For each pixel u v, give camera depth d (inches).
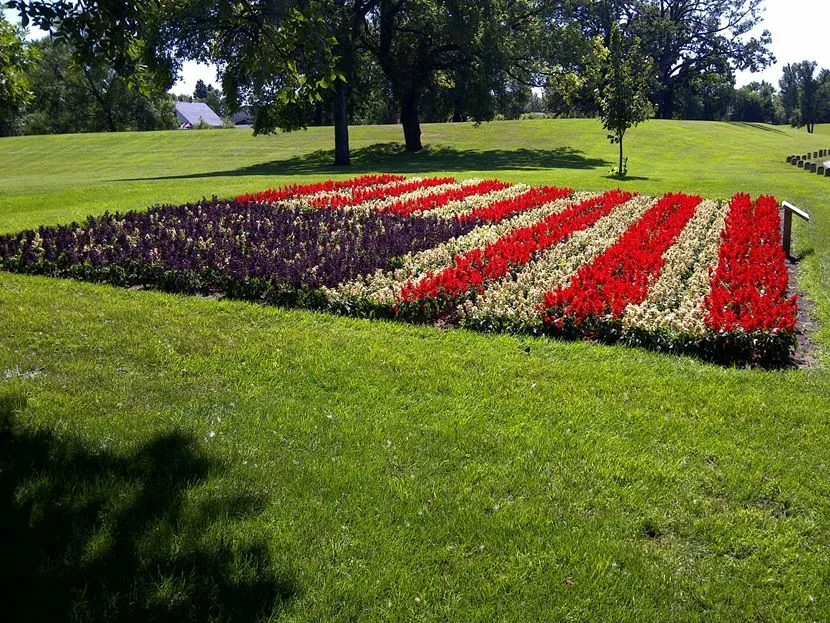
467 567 137.8
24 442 181.5
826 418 202.8
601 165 1250.6
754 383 230.8
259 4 237.8
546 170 1067.3
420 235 459.8
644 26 2396.7
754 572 138.1
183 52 1034.1
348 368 238.7
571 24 1486.2
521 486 166.9
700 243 446.6
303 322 294.2
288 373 234.1
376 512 155.3
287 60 245.9
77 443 181.5
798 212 414.9
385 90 1494.8
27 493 157.3
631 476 171.3
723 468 175.2
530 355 256.2
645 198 650.8
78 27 216.5
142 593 127.0
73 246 412.5
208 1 256.4
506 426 197.8
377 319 305.7
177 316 299.9
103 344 258.7
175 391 218.2
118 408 205.2
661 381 230.5
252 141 1800.0
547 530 149.6
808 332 289.9
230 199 653.3
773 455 182.1
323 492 162.2
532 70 1482.5
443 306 316.2
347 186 740.7
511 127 1881.2
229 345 260.7
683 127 2001.7
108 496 156.6
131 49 234.1
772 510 159.3
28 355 247.0
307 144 1720.0
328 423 198.1
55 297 326.0
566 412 206.7
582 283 336.5
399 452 181.8
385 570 135.7
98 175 1249.4
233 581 130.6
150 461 173.0
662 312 298.4
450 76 1451.8
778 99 3727.9
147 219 502.3
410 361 246.4
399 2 1338.6
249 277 345.4
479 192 697.0
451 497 161.3
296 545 142.0
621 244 419.8
